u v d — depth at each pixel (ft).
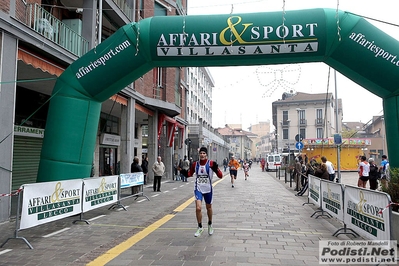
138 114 70.74
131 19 57.06
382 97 29.04
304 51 27.89
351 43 27.09
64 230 23.90
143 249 18.90
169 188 57.93
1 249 19.01
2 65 26.11
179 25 28.71
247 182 74.33
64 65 35.94
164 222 26.91
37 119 46.19
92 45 42.86
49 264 16.38
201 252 18.24
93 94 30.71
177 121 91.15
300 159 59.82
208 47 28.45
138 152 84.28
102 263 16.47
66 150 29.68
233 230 23.82
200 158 22.77
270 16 28.04
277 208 34.42
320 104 191.11
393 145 28.02
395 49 26.68
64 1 45.03
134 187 43.62
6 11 26.27
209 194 22.31
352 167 132.98
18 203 19.71
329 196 26.30
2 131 26.03
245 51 28.30
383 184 23.36
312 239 21.27
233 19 28.25
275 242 20.47
